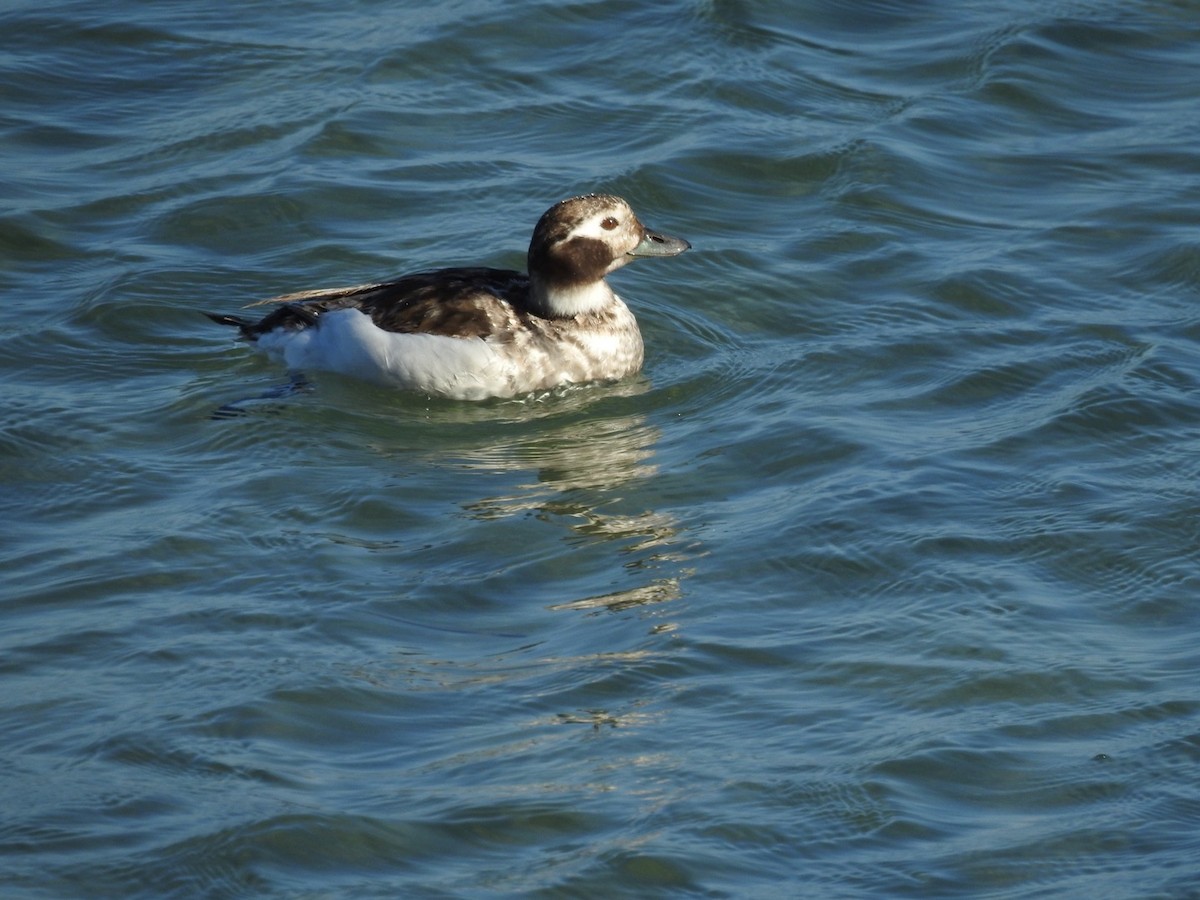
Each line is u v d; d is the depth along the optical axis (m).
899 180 18.62
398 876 9.30
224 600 11.98
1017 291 16.72
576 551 12.79
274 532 12.95
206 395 15.11
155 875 9.25
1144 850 9.59
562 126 19.50
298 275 17.00
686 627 11.76
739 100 20.00
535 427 14.98
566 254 15.52
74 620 11.70
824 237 17.73
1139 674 11.20
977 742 10.50
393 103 19.69
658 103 19.91
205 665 11.16
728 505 13.49
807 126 19.56
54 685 10.93
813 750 10.41
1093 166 18.98
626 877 9.30
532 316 15.70
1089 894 9.23
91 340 15.84
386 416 15.05
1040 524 13.00
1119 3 21.67
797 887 9.28
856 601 12.11
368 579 12.33
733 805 9.88
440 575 12.43
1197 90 20.39
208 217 17.72
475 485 13.85
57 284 16.66
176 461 14.06
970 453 14.07
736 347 16.20
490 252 17.34
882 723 10.69
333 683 11.00
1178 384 15.03
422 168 18.66
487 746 10.41
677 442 14.61
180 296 16.56
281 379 15.53
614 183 18.44
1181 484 13.52
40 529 12.96
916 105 20.00
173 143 18.89
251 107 19.55
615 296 15.99
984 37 21.22
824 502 13.34
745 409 15.09
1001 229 17.88
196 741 10.38
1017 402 14.92
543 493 13.71
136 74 20.14
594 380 15.68
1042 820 9.84
